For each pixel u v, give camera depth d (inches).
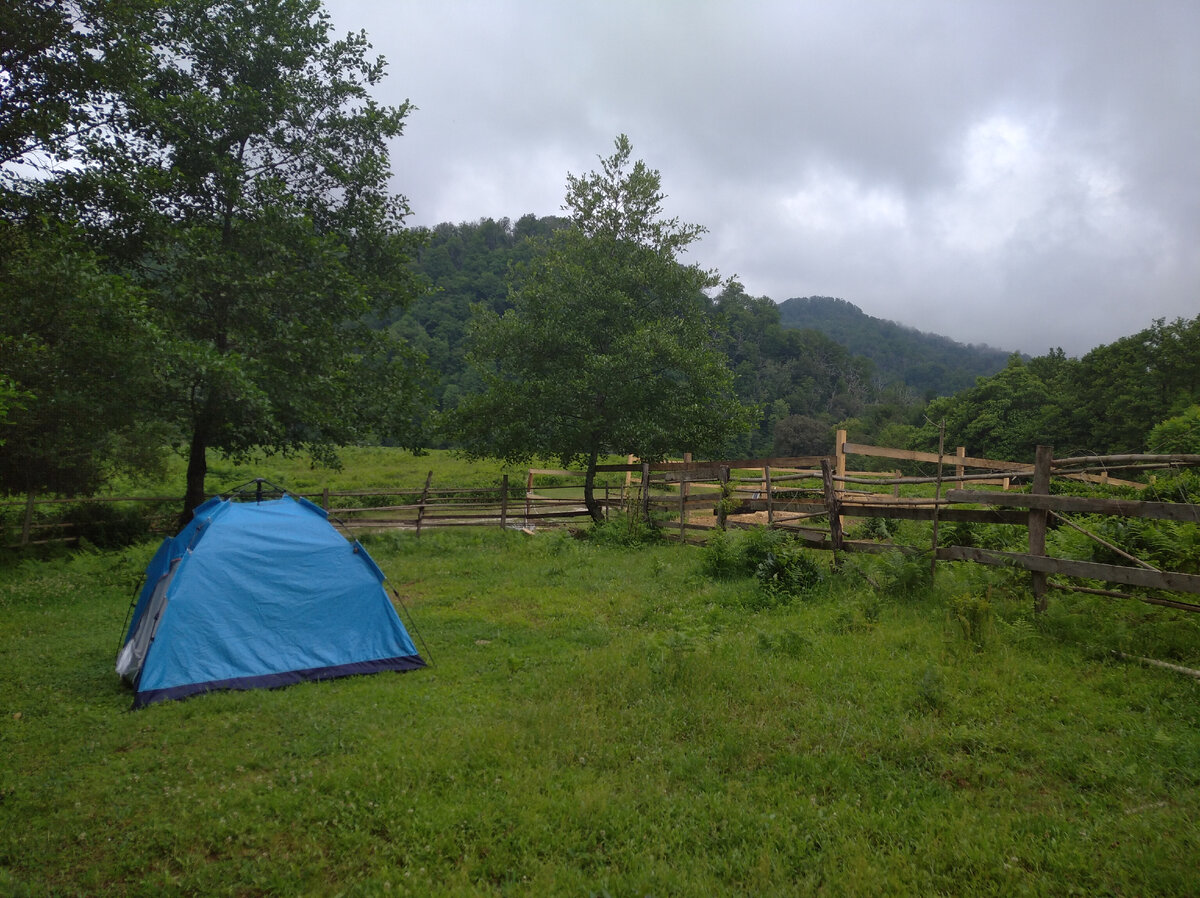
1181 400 1158.3
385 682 254.5
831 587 339.3
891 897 130.0
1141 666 215.9
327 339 531.2
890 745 181.8
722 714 206.1
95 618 356.8
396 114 578.6
